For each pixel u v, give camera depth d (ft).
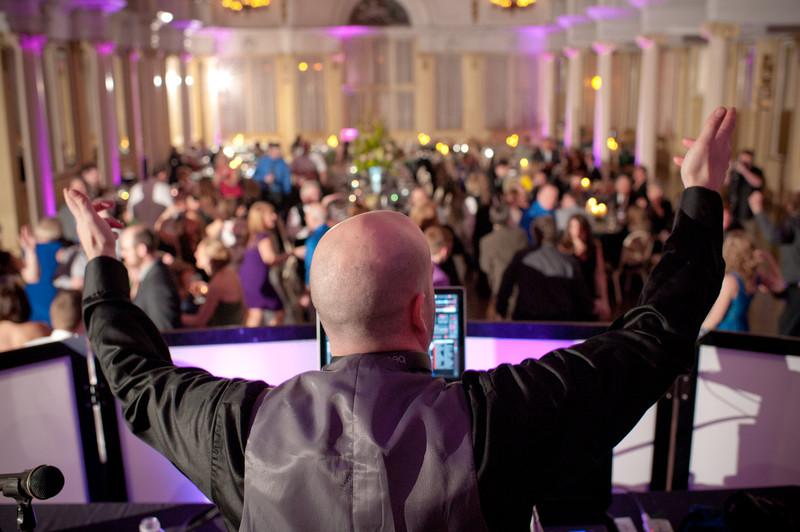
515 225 23.30
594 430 3.14
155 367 3.75
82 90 43.42
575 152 38.19
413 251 3.46
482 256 18.49
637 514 6.94
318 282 3.46
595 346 3.32
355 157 33.45
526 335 7.43
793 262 15.58
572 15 57.31
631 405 3.18
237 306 14.98
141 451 7.61
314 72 69.00
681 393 7.41
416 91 70.49
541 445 3.12
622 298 23.24
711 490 7.39
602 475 6.31
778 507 6.16
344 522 3.05
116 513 7.06
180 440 3.44
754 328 22.29
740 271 12.55
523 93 70.79
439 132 71.26
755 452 7.30
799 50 40.09
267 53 68.08
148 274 12.66
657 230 23.53
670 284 3.35
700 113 58.29
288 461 3.15
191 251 20.98
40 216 31.17
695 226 3.45
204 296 17.24
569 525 6.32
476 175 27.22
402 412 3.18
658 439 7.56
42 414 7.22
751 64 49.16
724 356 7.25
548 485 3.16
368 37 68.95
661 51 67.26
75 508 7.15
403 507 3.04
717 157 3.53
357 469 3.09
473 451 3.10
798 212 16.17
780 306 24.29
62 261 16.03
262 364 7.58
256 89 69.00
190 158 44.93
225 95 69.00
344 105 70.23
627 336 3.30
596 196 26.86
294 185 35.29
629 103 72.64
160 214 26.17
